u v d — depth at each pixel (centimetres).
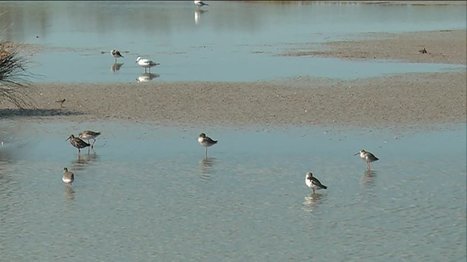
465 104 3653
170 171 2659
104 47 5650
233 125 3256
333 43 5906
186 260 1942
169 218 2222
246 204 2348
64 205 2309
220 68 4656
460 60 5019
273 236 2105
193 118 3362
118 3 10056
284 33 6675
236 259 1953
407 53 5325
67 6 9331
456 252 2028
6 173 2617
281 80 4206
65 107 3541
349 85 4062
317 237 2108
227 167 2712
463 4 9981
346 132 3172
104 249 2000
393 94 3841
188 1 10662
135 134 3114
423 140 3078
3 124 3238
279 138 3077
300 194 2448
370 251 2020
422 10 9094
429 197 2434
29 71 4422
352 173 2675
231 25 7369
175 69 4622
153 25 7312
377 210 2316
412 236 2125
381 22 7675
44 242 2036
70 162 2755
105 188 2473
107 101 3666
